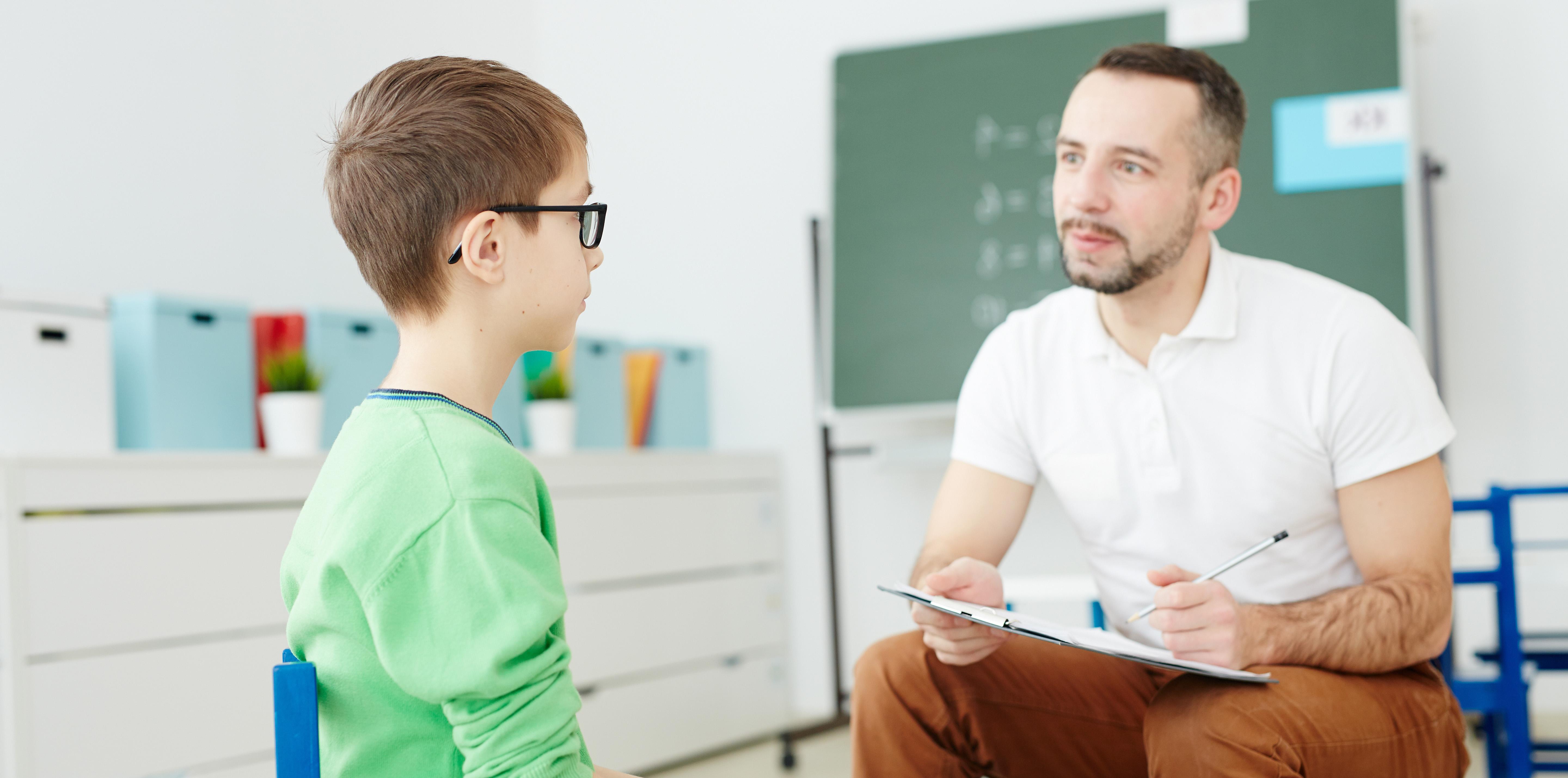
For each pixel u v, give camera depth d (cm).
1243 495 124
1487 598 277
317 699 74
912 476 320
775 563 320
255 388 226
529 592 73
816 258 315
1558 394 275
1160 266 123
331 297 292
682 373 329
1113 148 122
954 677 129
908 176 305
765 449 336
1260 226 272
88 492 175
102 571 176
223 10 273
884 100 310
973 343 296
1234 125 127
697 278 347
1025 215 294
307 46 293
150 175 256
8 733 164
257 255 276
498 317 83
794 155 338
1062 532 301
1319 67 271
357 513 74
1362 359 119
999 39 301
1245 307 125
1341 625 108
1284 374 123
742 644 302
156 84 258
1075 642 98
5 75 232
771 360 337
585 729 254
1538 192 278
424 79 85
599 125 361
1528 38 279
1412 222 262
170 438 208
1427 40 285
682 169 350
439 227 81
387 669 72
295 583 81
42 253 235
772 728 309
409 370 83
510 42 358
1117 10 291
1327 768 104
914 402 299
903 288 303
